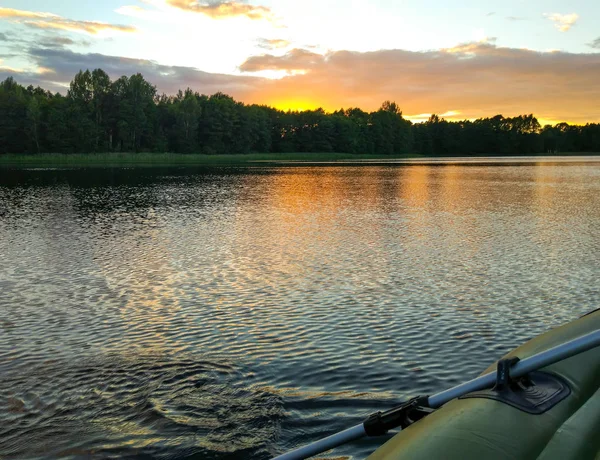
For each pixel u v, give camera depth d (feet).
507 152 555.28
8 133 322.75
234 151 417.08
